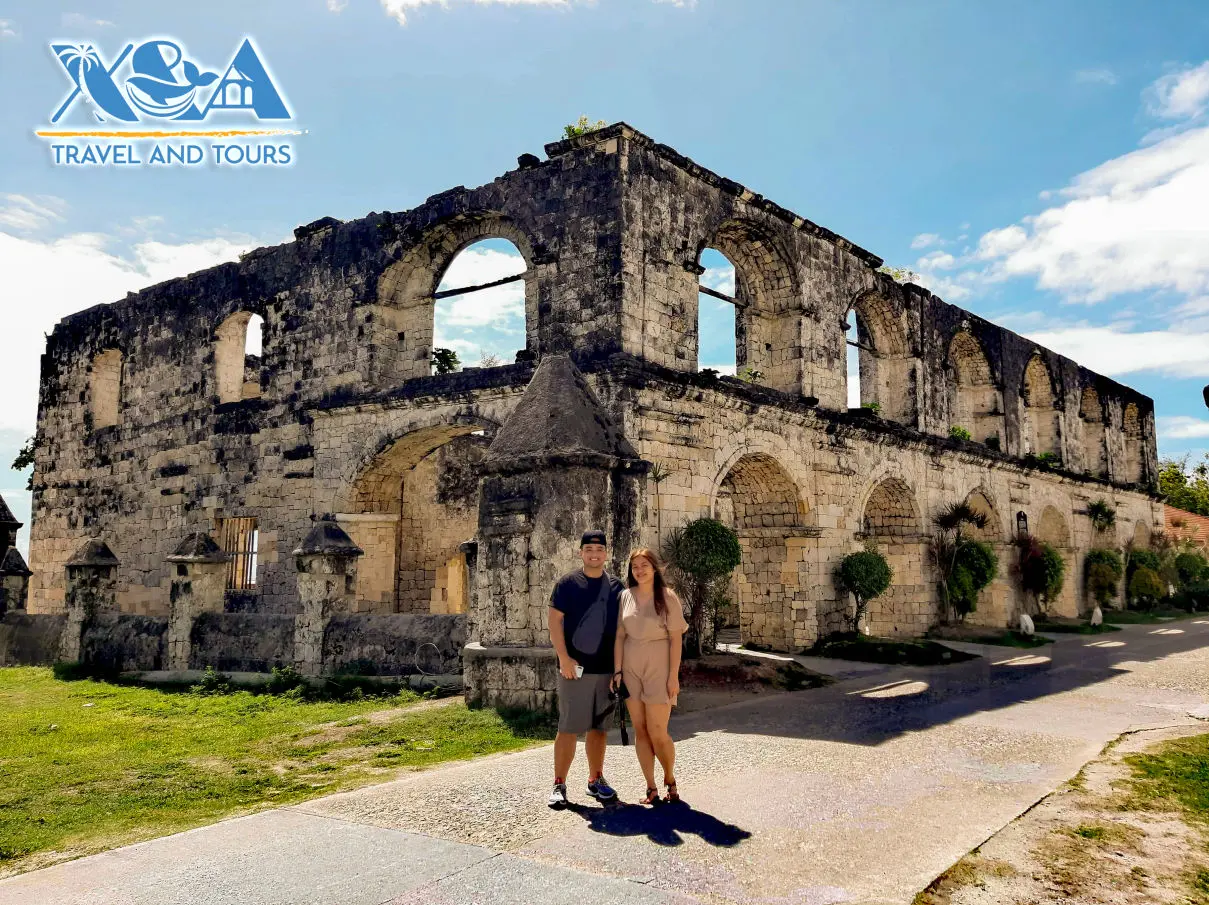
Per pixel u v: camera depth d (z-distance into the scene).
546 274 18.09
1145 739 9.91
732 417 19.14
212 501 23.59
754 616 21.53
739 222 20.42
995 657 19.97
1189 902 5.20
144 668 16.95
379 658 14.26
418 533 26.75
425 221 20.50
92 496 26.97
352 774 8.78
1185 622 31.72
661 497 17.11
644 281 17.55
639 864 5.64
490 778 7.93
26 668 19.31
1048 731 10.48
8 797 8.20
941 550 25.23
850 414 22.59
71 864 5.99
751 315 21.66
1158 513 42.66
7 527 23.52
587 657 7.01
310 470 21.70
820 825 6.48
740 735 10.18
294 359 22.56
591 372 16.73
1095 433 38.16
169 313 25.61
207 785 8.51
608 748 9.34
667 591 7.05
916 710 12.13
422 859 5.80
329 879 5.48
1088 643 23.45
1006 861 5.79
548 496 11.31
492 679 11.38
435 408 19.50
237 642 15.78
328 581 14.95
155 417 25.45
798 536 20.92
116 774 9.09
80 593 18.30
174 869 5.78
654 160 18.20
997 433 29.75
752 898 5.11
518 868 5.59
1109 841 6.23
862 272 24.14
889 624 25.09
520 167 18.95
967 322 28.62
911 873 5.54
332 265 22.20
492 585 11.59
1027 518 30.73
